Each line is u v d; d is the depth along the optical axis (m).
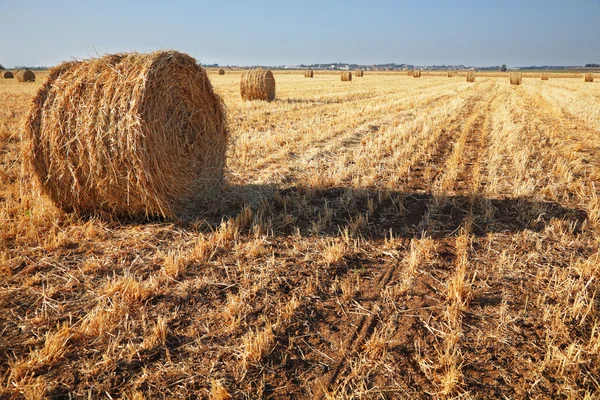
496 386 2.82
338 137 10.65
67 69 5.11
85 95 4.90
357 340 3.28
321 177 7.14
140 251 4.64
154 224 5.38
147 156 4.94
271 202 6.24
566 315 3.54
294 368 2.99
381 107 16.38
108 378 2.83
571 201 6.29
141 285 3.87
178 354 3.08
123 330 3.30
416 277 4.18
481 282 4.05
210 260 4.46
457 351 3.11
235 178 7.32
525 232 5.14
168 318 3.46
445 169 8.05
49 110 4.93
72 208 5.43
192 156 5.94
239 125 12.23
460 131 11.83
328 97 21.11
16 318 3.42
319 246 4.82
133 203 5.22
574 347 3.10
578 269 4.18
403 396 2.75
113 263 4.36
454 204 6.13
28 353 3.03
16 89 23.62
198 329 3.37
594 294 3.67
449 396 2.74
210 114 6.36
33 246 4.63
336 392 2.74
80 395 2.68
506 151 9.42
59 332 3.14
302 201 6.13
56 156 4.93
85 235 4.94
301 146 9.63
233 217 5.66
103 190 5.09
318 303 3.74
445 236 5.10
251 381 2.85
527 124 12.98
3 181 6.69
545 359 2.98
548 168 8.11
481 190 6.80
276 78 48.19
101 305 3.58
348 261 4.49
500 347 3.19
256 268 4.31
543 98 21.34
